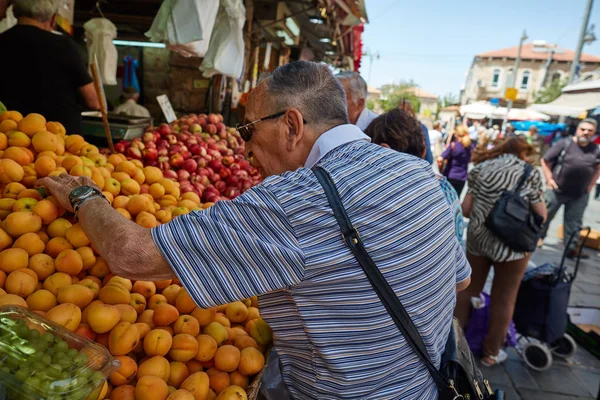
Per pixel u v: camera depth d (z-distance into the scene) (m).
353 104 2.94
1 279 1.26
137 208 1.66
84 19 6.07
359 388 1.04
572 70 17.30
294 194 0.98
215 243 0.94
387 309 1.01
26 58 2.75
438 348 1.17
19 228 1.35
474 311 3.34
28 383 0.90
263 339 1.55
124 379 1.20
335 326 1.01
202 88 5.64
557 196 5.96
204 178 2.83
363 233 0.98
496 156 3.07
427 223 1.06
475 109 24.89
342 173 1.03
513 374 3.19
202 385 1.29
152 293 1.49
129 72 6.22
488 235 2.94
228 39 3.78
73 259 1.35
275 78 1.15
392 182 1.05
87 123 3.52
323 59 10.98
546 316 3.15
